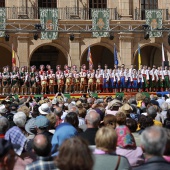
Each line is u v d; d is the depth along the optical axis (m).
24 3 57.72
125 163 9.52
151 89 53.84
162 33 57.44
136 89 53.19
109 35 54.34
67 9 58.59
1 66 63.66
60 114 18.48
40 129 13.91
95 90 52.41
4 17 52.56
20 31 51.94
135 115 18.91
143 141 8.20
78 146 7.43
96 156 9.51
